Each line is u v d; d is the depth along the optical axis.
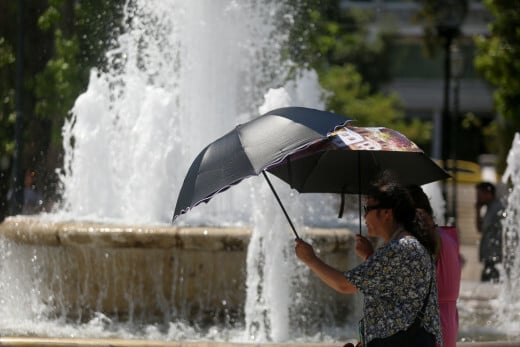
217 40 22.59
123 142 20.55
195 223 17.91
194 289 17.00
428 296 9.49
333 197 21.59
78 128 20.78
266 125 10.10
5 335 15.69
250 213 19.19
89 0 30.48
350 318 17.84
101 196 20.42
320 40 43.72
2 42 37.41
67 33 34.66
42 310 17.62
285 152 9.66
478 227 32.31
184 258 16.83
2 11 37.50
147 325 16.98
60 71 34.75
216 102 22.30
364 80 66.81
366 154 11.54
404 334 9.39
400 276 9.37
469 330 18.95
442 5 49.81
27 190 33.09
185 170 20.30
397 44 94.38
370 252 10.86
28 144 35.41
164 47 22.67
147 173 19.66
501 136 52.44
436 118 96.00
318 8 36.75
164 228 16.56
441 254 10.46
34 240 17.14
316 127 9.93
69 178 21.69
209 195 9.77
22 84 34.88
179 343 13.04
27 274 17.67
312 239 16.91
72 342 12.97
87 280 17.14
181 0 22.58
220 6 22.67
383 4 90.19
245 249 16.69
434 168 11.49
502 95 44.44
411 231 9.75
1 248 17.95
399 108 77.31
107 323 17.06
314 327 17.44
